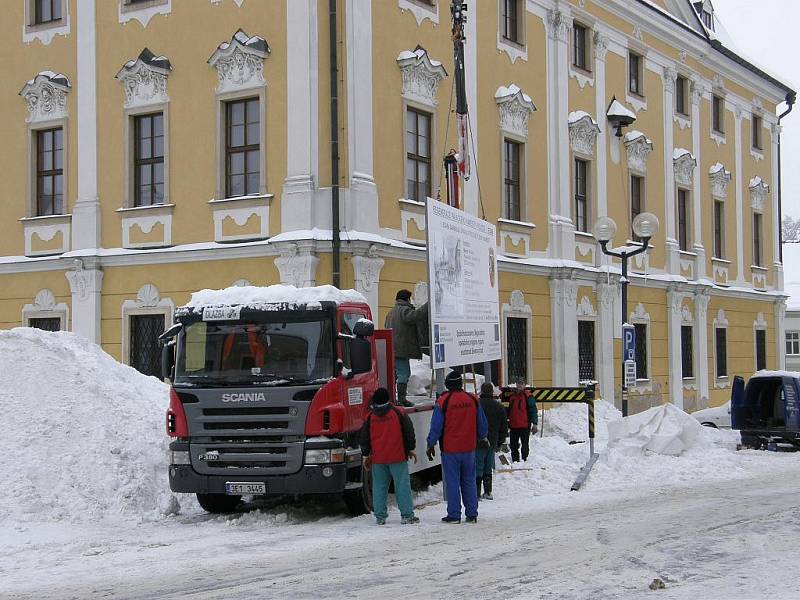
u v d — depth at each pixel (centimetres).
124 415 1556
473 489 1344
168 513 1410
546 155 2877
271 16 2216
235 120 2275
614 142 3219
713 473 1969
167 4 2358
